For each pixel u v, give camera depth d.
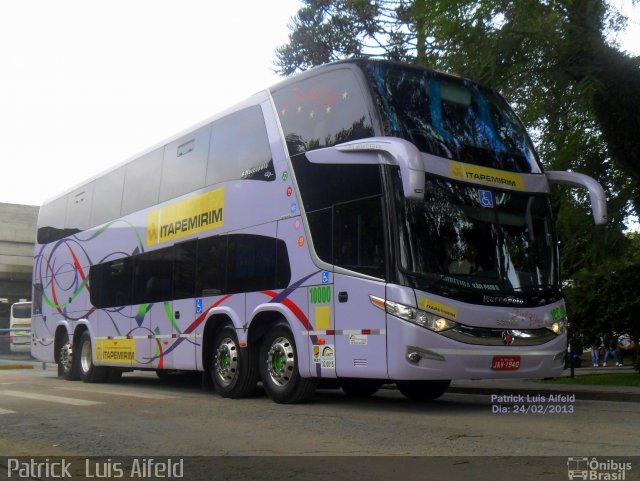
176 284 13.43
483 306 9.28
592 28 13.31
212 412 9.78
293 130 11.01
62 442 7.46
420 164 8.67
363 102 9.77
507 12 13.63
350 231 9.68
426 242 9.17
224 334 12.02
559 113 14.79
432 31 14.37
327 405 10.66
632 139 13.59
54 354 18.33
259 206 11.48
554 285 10.12
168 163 14.43
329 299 9.85
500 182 10.11
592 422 8.39
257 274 11.31
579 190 15.67
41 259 19.83
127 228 15.59
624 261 16.17
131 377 18.92
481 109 10.63
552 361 9.77
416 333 8.79
